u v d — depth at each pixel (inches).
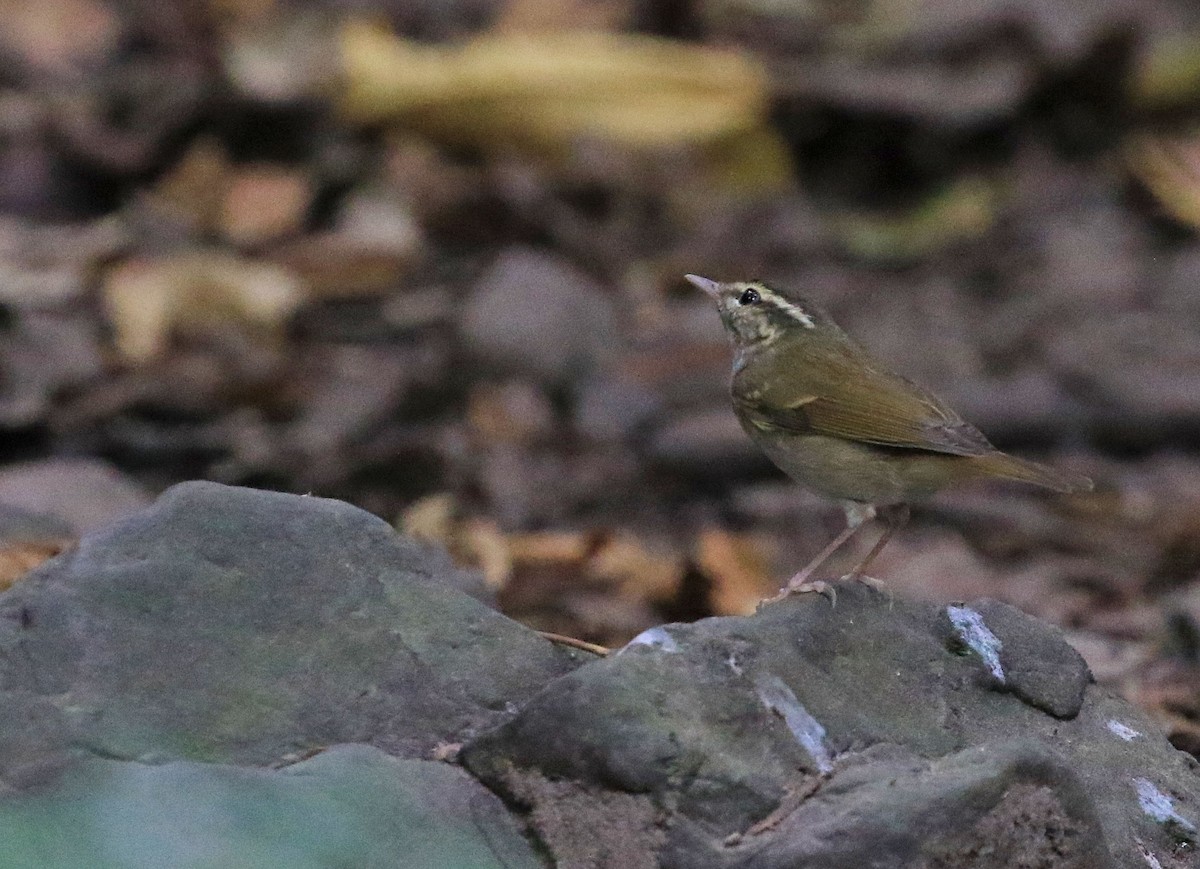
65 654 266.4
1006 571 491.8
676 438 554.9
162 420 567.2
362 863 249.1
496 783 260.8
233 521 284.4
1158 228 737.0
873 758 262.8
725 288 390.0
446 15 872.9
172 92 758.5
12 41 803.4
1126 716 297.0
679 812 252.5
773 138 784.9
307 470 539.8
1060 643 299.4
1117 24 791.1
